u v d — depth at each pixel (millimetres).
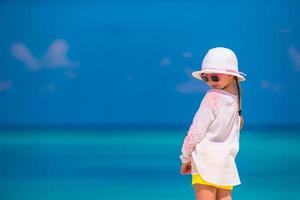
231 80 4484
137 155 13625
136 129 21641
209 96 4367
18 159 12578
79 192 9016
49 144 15992
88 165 11969
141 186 9594
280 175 10578
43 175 10625
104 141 17125
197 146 4355
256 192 8969
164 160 12734
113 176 10602
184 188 9422
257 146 15242
